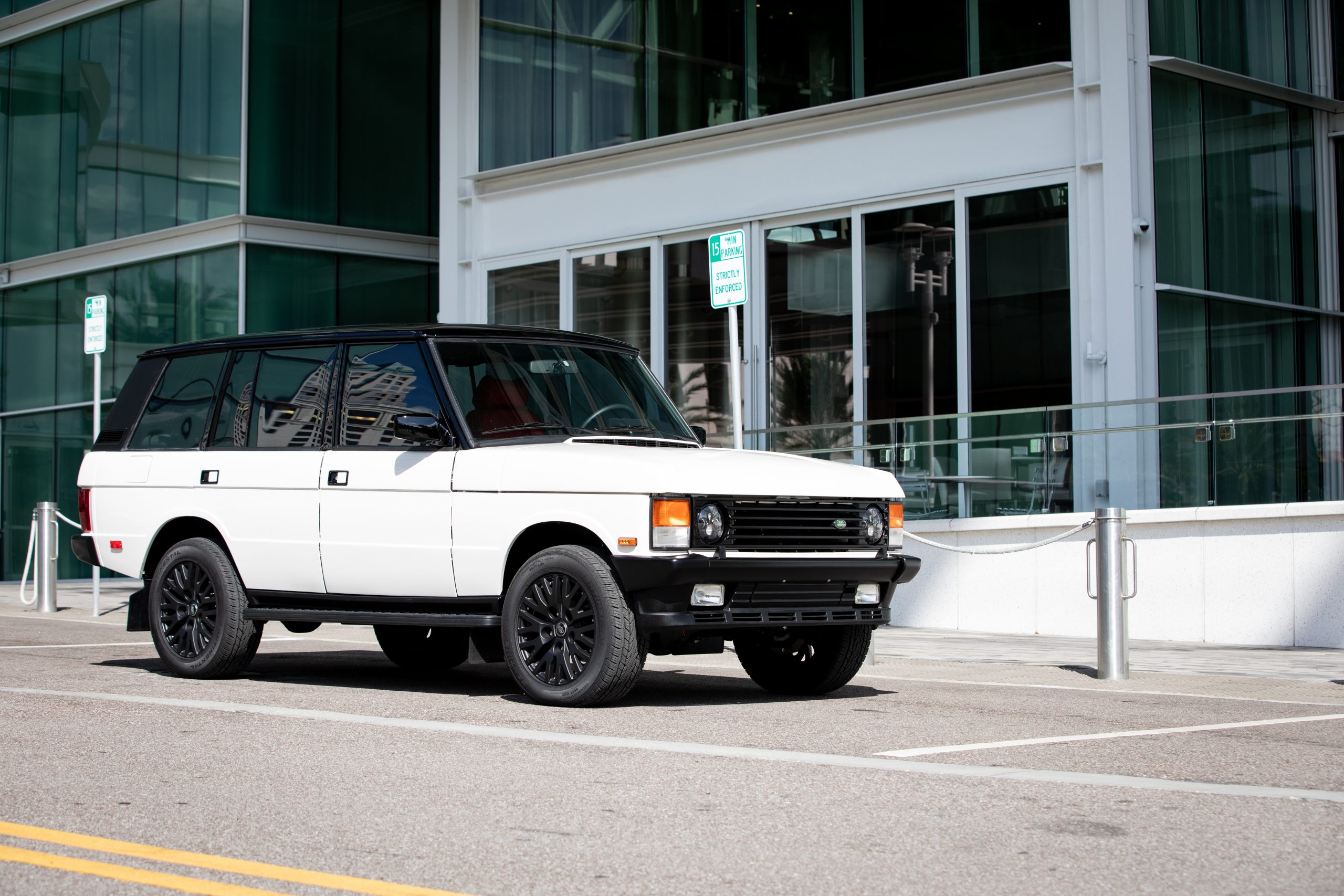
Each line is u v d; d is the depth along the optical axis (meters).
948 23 15.93
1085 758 6.11
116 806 5.15
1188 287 14.96
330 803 5.20
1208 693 8.83
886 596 8.23
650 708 7.72
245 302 21.61
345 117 22.58
